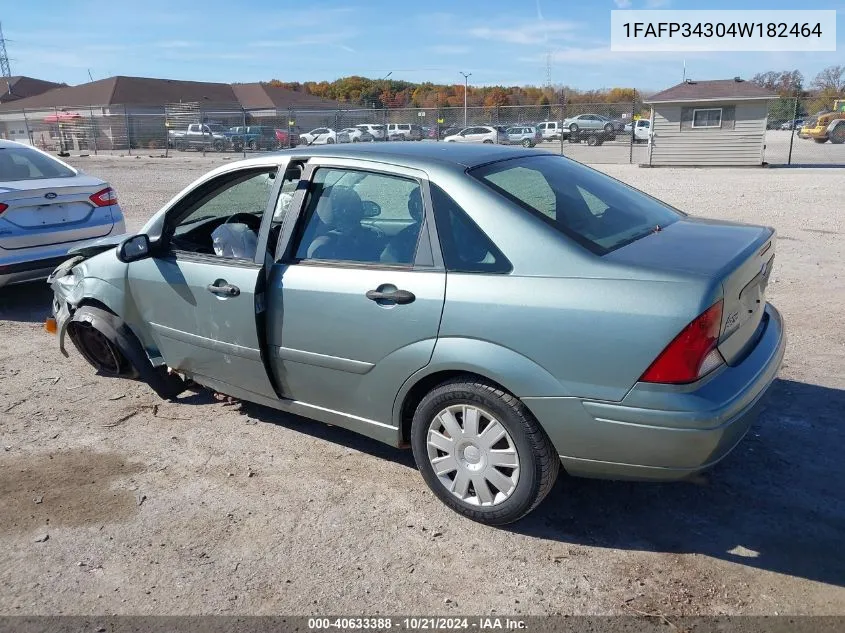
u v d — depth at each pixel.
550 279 2.93
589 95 71.56
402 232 3.40
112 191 7.52
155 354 4.57
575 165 4.05
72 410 4.68
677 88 24.08
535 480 3.06
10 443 4.22
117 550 3.20
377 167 3.52
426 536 3.23
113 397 4.88
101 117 43.97
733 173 20.89
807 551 3.03
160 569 3.06
